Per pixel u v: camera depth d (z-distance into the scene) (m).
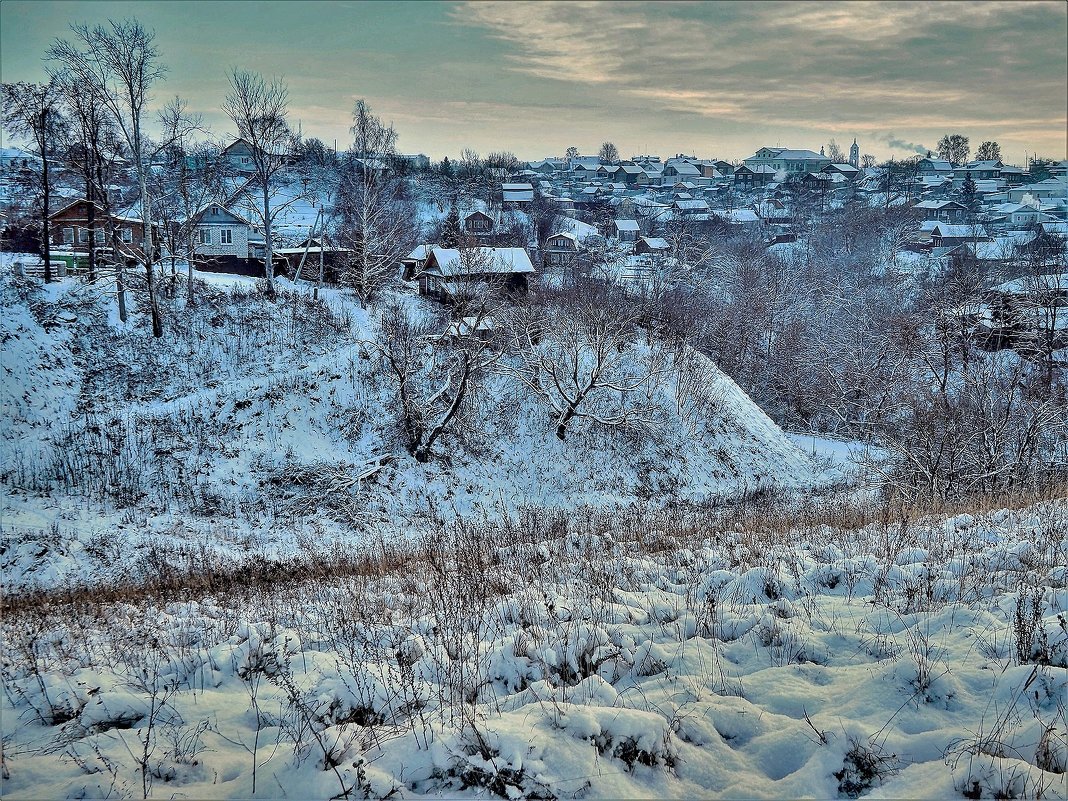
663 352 40.47
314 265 51.66
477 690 5.70
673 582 8.66
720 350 51.38
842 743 4.61
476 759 4.50
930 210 112.69
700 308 53.06
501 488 31.91
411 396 32.88
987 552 8.70
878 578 7.72
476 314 35.19
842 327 53.53
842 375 47.53
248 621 8.80
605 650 6.11
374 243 43.12
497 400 35.91
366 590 10.65
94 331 33.09
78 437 26.86
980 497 17.53
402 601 9.23
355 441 31.27
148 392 30.70
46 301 33.88
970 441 27.31
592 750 4.61
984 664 5.50
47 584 18.72
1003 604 6.66
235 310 37.31
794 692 5.34
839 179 152.12
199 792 4.50
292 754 4.75
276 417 30.58
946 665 5.50
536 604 7.66
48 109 33.00
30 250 48.97
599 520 21.53
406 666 6.09
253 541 24.17
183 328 34.78
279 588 13.26
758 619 6.73
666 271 61.41
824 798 4.23
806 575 8.17
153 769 4.77
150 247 33.53
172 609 10.86
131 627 9.40
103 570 19.95
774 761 4.64
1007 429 27.67
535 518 19.83
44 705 5.97
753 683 5.54
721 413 39.59
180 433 28.44
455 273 38.09
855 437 45.47
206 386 31.58
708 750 4.76
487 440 33.84
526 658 6.12
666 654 6.13
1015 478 25.50
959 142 168.25
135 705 5.79
